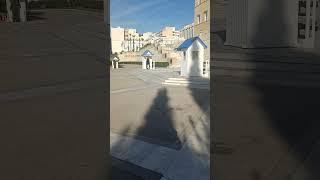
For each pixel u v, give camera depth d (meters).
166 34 58.88
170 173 4.32
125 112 8.92
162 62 41.03
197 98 11.55
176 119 7.86
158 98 11.83
